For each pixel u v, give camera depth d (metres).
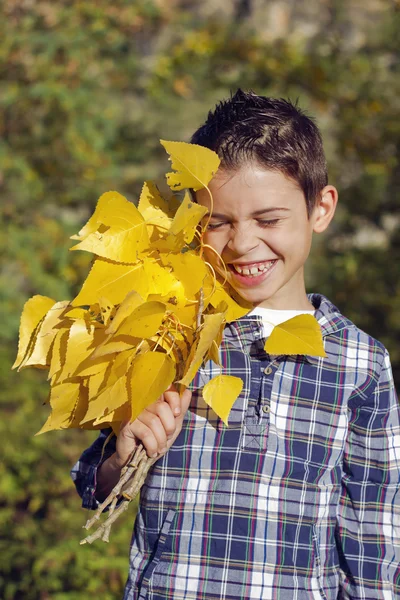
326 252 7.12
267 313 1.99
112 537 4.76
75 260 6.83
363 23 8.34
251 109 1.94
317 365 1.95
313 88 7.49
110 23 7.41
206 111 7.73
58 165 7.12
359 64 7.49
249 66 7.64
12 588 4.61
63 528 4.86
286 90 7.54
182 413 1.76
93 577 4.64
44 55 6.99
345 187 7.28
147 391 1.63
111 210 1.69
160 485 1.89
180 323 1.71
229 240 1.82
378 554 1.98
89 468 1.98
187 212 1.66
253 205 1.79
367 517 2.00
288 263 1.87
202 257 1.87
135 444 1.74
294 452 1.89
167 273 1.75
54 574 4.65
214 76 7.80
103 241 1.69
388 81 7.45
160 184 7.48
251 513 1.85
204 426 1.89
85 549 4.68
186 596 1.83
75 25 7.20
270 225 1.82
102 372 1.68
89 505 1.96
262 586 1.83
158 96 7.69
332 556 1.97
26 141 7.05
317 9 9.20
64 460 5.32
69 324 1.74
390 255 6.95
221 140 1.84
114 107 7.32
